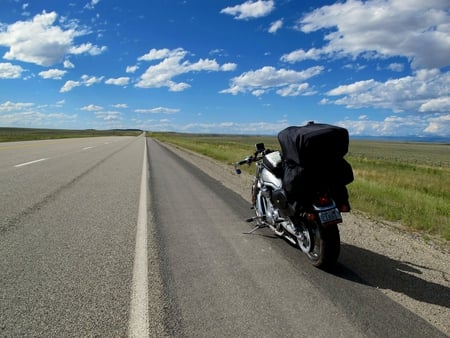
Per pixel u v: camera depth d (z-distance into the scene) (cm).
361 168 2027
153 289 339
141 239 491
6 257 407
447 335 284
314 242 421
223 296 332
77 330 266
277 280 376
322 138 390
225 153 2366
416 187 1268
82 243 466
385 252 486
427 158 5406
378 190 984
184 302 317
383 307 326
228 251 461
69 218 589
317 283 373
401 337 277
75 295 321
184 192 896
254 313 304
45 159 1532
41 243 460
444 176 1836
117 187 911
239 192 933
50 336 257
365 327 289
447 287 378
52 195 765
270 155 514
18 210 625
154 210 679
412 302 339
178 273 382
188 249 462
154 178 1130
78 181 976
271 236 538
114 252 436
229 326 281
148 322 281
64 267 384
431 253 488
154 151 2627
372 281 385
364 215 713
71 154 1886
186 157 2175
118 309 299
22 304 302
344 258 456
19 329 265
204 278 372
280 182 473
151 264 403
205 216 649
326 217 392
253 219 597
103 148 2627
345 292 354
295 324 289
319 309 316
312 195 413
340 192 424
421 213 715
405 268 429
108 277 362
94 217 602
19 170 1134
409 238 557
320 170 404
